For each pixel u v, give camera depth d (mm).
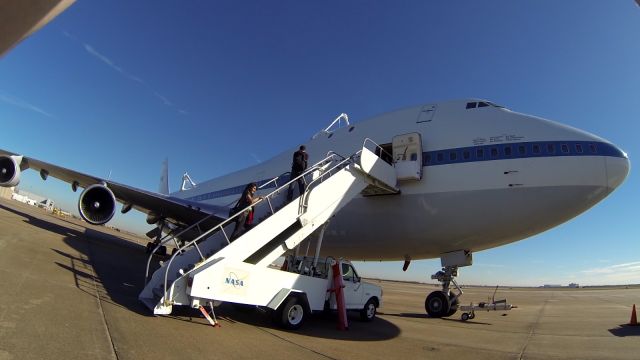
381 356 6438
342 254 13750
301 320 8266
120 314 6621
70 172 14883
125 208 17719
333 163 12984
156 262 16688
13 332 4660
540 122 10289
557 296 38406
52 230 19625
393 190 10852
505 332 10422
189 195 26531
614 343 8898
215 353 5332
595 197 9484
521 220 9781
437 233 10758
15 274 7824
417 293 34719
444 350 7359
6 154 15461
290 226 9031
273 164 16922
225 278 7203
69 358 4191
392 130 12125
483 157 10195
